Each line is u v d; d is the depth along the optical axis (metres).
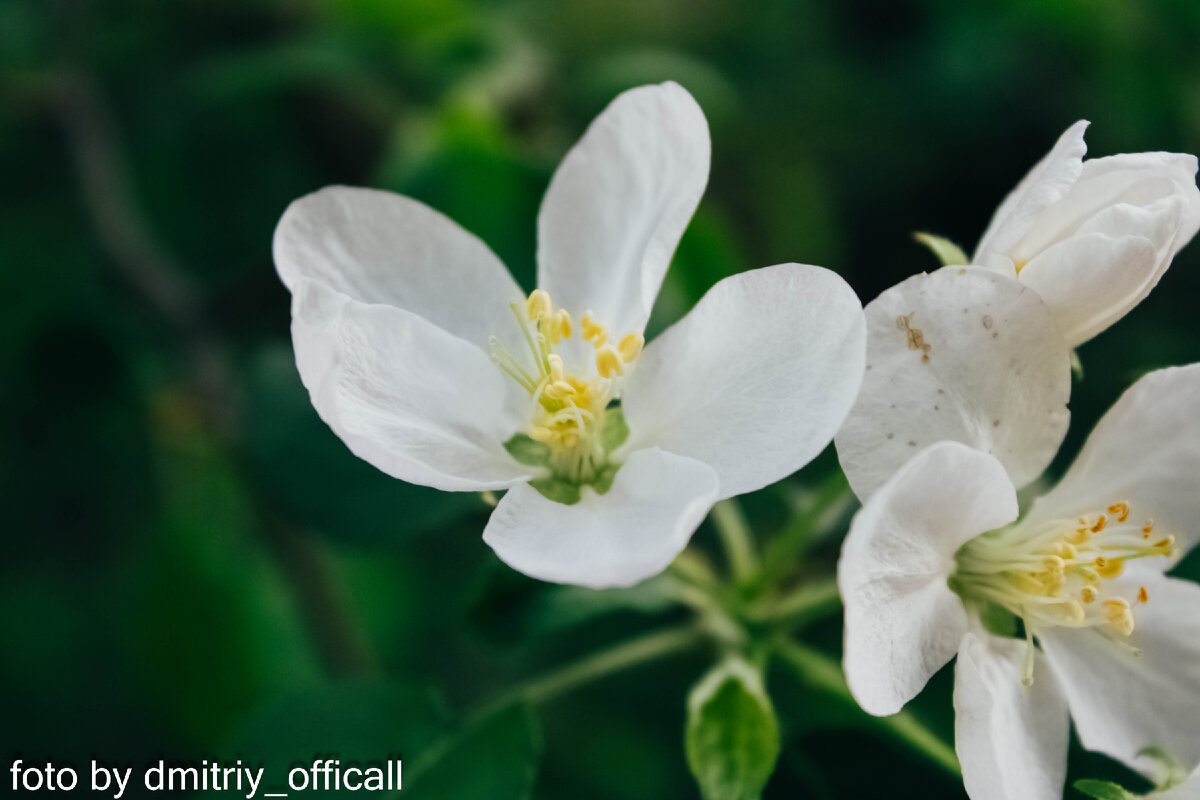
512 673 0.23
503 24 0.25
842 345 0.17
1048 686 0.18
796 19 0.27
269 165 0.24
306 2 0.25
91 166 0.23
